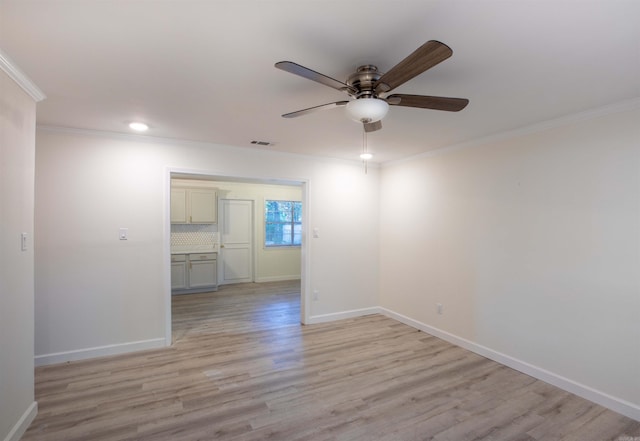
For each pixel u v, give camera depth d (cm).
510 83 206
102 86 215
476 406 246
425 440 208
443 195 386
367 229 482
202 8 135
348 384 278
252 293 632
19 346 204
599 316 250
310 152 414
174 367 307
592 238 254
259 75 198
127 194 339
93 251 326
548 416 234
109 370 299
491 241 330
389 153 414
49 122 296
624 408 236
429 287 404
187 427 219
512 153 311
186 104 248
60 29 151
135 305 344
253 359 327
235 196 729
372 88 182
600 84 207
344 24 146
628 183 235
